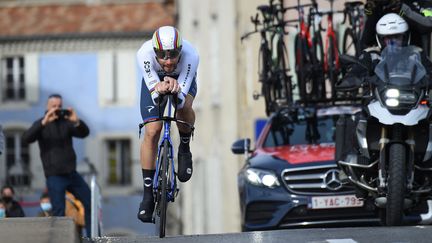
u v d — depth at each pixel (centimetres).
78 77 10375
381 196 2195
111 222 10100
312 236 1989
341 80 2298
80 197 3075
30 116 10362
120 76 10362
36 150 10125
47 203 3419
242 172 2720
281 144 2788
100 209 3005
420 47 2322
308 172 2605
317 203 2581
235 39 6366
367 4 2369
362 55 2292
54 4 10681
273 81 3084
